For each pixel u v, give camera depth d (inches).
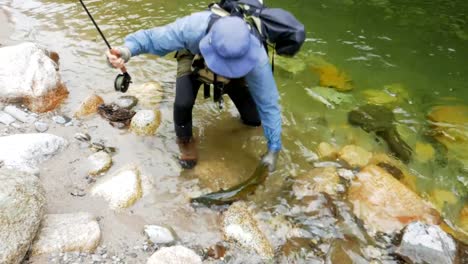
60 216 110.7
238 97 142.1
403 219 121.4
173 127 150.4
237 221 114.7
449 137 154.7
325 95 172.4
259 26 109.4
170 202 122.6
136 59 185.9
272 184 130.8
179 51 128.0
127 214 117.2
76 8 222.8
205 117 157.2
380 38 214.7
